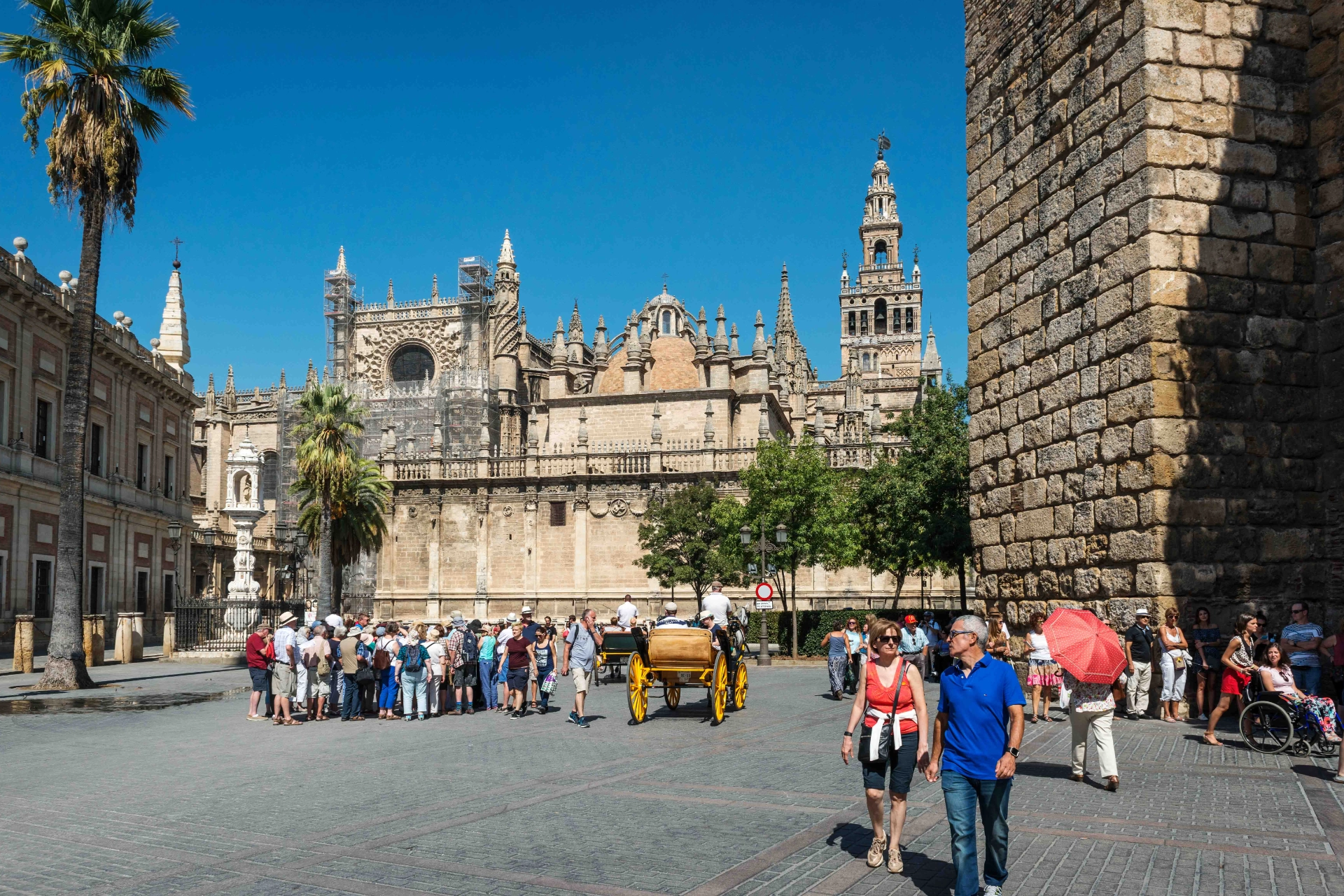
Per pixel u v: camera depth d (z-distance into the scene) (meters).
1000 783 7.37
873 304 137.50
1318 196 16.80
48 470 45.22
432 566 65.75
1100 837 9.04
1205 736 14.31
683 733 18.11
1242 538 16.20
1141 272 16.39
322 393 48.50
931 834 9.47
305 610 51.22
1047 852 8.59
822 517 46.44
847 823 9.99
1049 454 18.72
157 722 21.45
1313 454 16.58
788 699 24.86
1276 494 16.39
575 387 79.50
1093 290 17.56
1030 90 19.58
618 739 17.41
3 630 40.66
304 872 8.41
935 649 29.83
